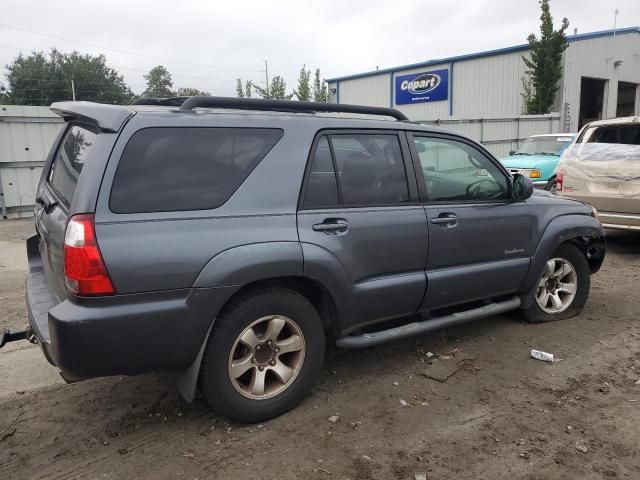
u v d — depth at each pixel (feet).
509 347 14.61
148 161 9.47
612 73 91.09
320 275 10.91
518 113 86.28
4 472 9.41
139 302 9.18
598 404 11.60
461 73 93.30
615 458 9.70
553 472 9.30
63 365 8.90
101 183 9.02
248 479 9.13
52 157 13.00
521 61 84.99
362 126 12.08
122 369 9.30
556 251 16.15
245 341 10.38
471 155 14.10
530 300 15.71
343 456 9.76
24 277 22.54
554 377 12.87
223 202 10.01
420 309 13.05
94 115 9.78
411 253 12.44
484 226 13.84
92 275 8.78
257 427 10.72
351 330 11.92
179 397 11.93
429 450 9.95
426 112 99.60
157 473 9.31
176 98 11.93
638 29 94.79
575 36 82.79
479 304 15.51
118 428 10.75
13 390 12.44
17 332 10.88
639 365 13.52
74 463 9.64
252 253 10.02
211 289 9.65
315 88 118.42
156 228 9.29
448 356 14.03
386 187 12.27
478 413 11.24
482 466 9.47
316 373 11.44
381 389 12.28
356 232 11.48
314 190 11.12
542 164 41.34
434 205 12.98
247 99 11.04
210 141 10.12
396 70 102.73
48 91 263.90
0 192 39.75
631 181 24.44
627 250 27.12
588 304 18.35
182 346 9.64
